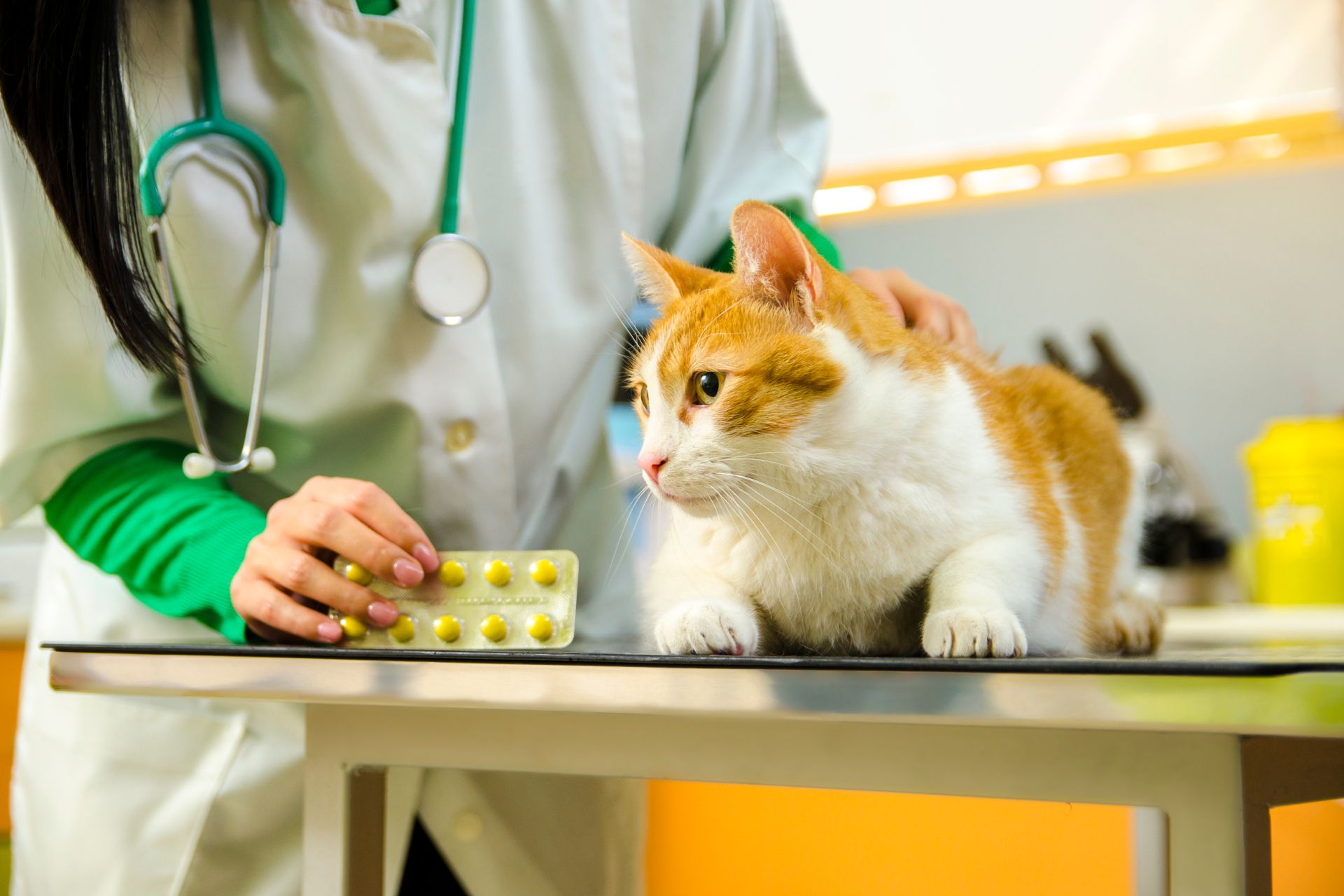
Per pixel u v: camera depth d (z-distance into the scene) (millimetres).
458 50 1019
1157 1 1803
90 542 913
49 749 1003
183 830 954
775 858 1545
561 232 1059
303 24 924
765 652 844
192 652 620
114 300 770
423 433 970
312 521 770
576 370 1047
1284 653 583
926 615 751
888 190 2197
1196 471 2242
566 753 597
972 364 961
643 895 1212
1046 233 2496
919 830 1463
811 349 794
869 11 1962
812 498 794
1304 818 1186
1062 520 854
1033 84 1903
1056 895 1383
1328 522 1955
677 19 1100
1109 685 436
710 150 1160
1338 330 2283
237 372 935
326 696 589
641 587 1043
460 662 561
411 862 1118
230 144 895
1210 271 2371
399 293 958
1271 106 1781
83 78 738
